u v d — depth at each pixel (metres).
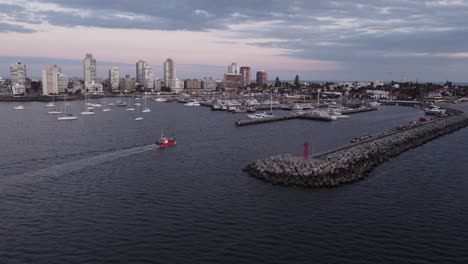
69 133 157.38
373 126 196.38
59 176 88.31
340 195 76.50
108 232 59.09
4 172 91.25
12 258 51.34
